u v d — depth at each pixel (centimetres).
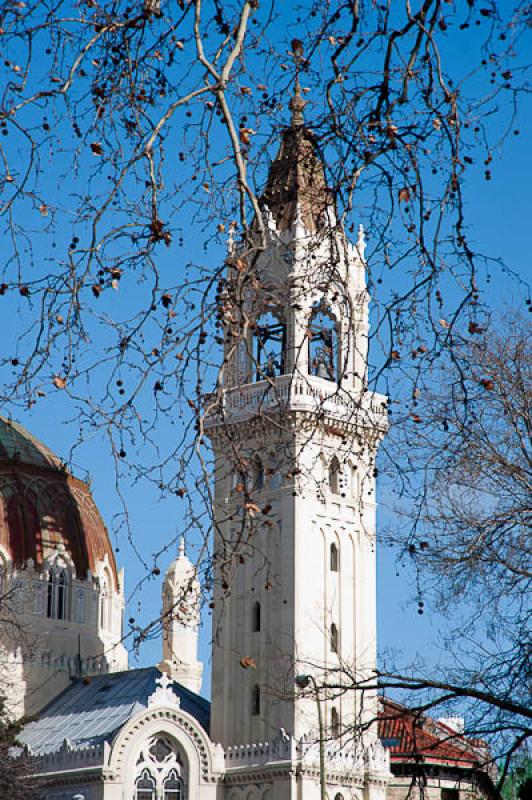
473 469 4425
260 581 11888
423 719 4075
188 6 2391
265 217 2638
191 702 12962
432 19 2439
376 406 3647
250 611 11962
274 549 11844
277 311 10575
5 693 12838
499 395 4566
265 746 11581
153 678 13300
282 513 11806
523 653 4056
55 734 12912
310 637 11625
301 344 2930
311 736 11281
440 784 11175
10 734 12231
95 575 14388
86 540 14475
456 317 2558
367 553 12162
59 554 14138
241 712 11875
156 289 2434
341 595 11925
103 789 11781
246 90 2506
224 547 2739
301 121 2633
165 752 12069
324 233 2702
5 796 11100
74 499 14575
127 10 2400
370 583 12131
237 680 11956
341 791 11425
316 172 2755
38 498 14212
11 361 2409
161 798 11919
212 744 11912
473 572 4306
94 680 13775
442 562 4312
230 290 2542
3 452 14262
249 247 2527
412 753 3956
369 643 12012
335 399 3334
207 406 2553
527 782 4753
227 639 12056
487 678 4025
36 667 13625
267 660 11725
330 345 5003
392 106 2505
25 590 13000
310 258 3238
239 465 2856
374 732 11638
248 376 2920
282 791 11344
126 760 11900
